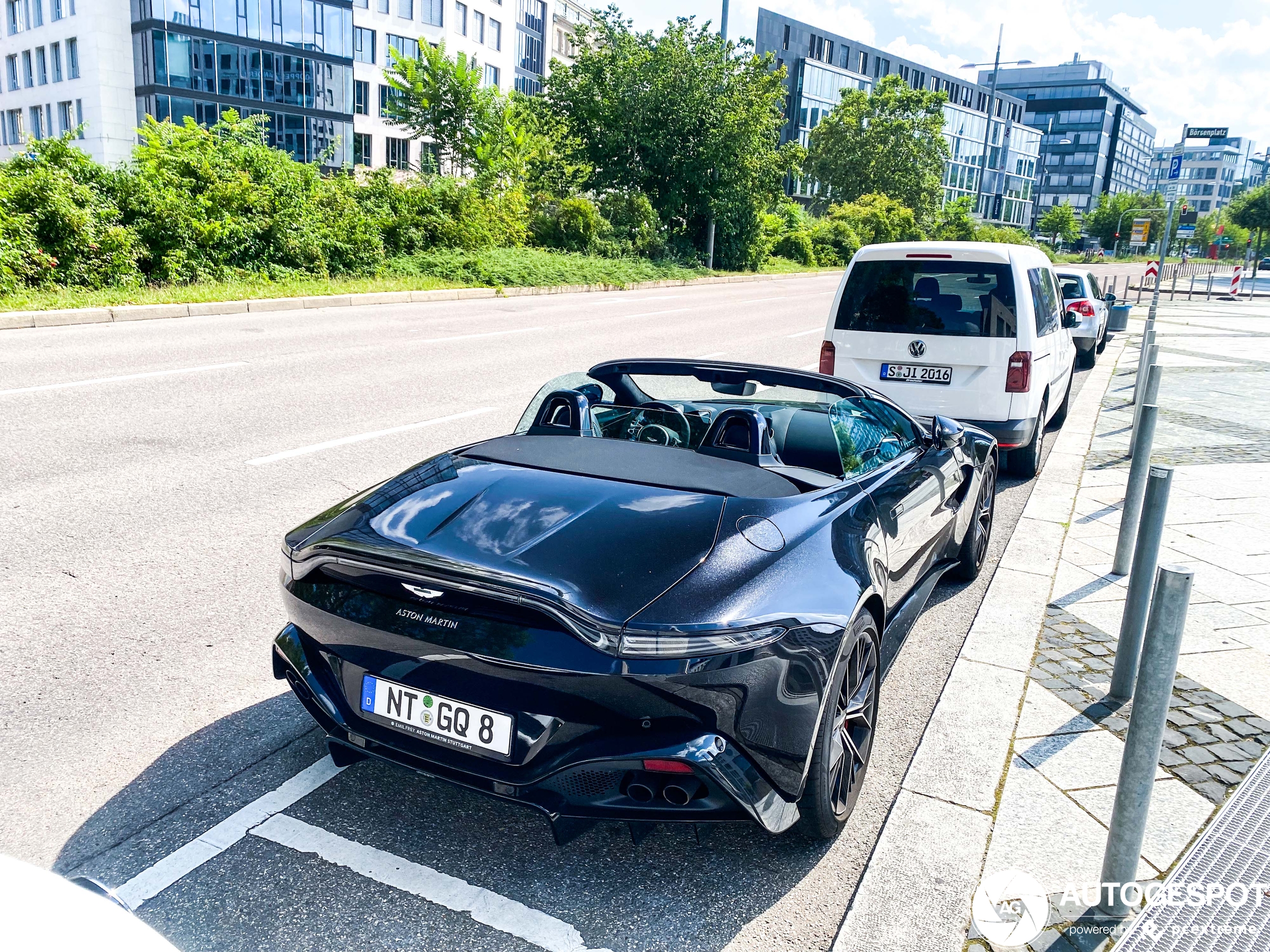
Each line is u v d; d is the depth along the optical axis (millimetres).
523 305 19625
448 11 56344
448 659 2377
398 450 6996
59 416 7492
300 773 3000
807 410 3654
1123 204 101875
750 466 3146
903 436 4137
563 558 2443
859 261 7340
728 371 3844
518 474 2988
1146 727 2357
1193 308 30312
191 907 2373
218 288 16125
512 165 31453
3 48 53312
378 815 2807
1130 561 5059
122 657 3662
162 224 15961
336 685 2662
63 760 2975
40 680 3451
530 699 2316
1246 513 6371
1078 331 13633
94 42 45969
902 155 71500
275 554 4832
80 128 15414
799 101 78000
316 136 48312
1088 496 6773
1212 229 108875
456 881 2533
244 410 8117
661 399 3928
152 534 5016
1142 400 8414
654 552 2492
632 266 29875
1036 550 5527
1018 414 6863
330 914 2379
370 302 17984
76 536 4938
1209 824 2871
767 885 2588
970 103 102312
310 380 9695
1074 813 2887
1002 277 6867
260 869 2535
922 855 2660
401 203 23031
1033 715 3510
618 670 2221
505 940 2320
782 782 2443
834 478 3314
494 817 2834
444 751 2451
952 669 3873
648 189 35344
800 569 2594
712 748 2287
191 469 6254
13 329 11938
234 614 4098
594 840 2748
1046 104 140000
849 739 2828
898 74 83062
